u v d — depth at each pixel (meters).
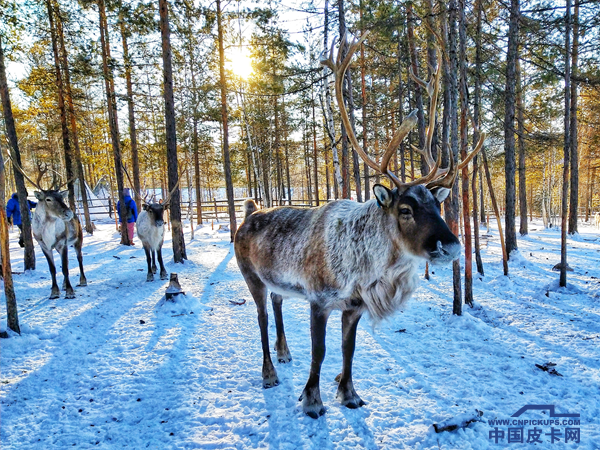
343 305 3.29
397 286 3.07
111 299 6.86
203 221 25.23
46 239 6.64
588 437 2.82
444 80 6.59
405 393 3.56
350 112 12.27
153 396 3.53
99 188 31.45
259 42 12.49
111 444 2.85
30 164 30.83
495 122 11.71
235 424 3.07
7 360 4.25
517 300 6.87
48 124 16.30
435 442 2.79
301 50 12.27
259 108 22.00
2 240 4.69
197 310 6.27
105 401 3.45
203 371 4.05
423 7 7.97
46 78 13.25
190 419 3.16
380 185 2.82
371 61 14.45
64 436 2.93
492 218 27.88
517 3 8.76
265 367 3.77
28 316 5.76
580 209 35.69
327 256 3.15
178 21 11.75
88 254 11.99
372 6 8.52
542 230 19.30
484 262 10.57
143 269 9.75
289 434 2.94
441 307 6.50
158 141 20.86
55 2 12.44
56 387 3.70
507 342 4.82
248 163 29.02
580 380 3.73
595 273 8.75
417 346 4.75
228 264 10.50
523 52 10.93
